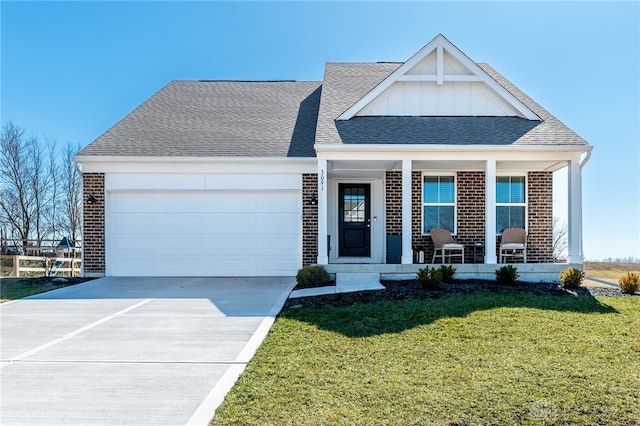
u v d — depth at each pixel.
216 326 6.72
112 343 5.91
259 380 4.43
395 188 12.66
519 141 10.55
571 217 10.51
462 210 12.70
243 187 12.02
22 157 27.33
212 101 14.91
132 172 11.98
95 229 11.96
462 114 12.03
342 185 13.08
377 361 4.89
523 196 12.85
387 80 11.85
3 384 4.50
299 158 11.81
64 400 4.11
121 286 10.46
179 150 12.08
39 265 19.55
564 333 5.78
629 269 13.66
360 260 12.88
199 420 3.66
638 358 4.84
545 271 10.05
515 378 4.31
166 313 7.61
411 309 7.02
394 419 3.55
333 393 4.07
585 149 10.28
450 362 4.81
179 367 4.96
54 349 5.66
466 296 8.02
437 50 11.84
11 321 7.14
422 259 12.33
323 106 12.38
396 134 10.93
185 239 12.09
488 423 3.47
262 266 12.09
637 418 3.51
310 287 9.77
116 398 4.14
